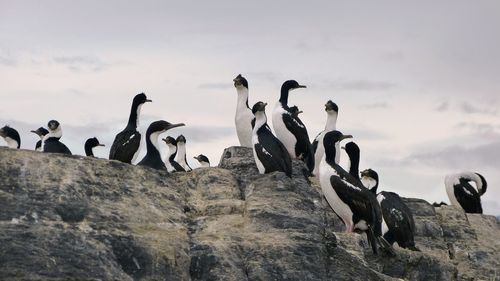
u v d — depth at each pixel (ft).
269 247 50.62
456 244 72.95
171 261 48.08
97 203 50.75
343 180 60.44
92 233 47.85
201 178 58.65
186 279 48.08
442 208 78.95
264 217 53.83
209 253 49.32
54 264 44.78
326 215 68.54
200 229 52.70
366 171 75.61
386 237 66.95
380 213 60.75
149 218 51.39
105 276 45.24
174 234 50.62
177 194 55.67
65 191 50.42
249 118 82.69
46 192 49.85
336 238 54.75
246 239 51.34
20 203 48.47
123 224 49.67
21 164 51.49
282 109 81.10
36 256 44.88
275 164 67.62
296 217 53.98
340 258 52.21
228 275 48.37
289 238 51.70
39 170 51.55
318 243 51.70
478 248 72.33
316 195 67.05
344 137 62.75
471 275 68.54
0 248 44.88
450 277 60.64
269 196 56.90
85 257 45.83
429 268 60.18
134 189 53.67
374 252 59.11
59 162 52.95
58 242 46.26
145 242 48.49
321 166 62.03
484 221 79.51
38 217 47.80
